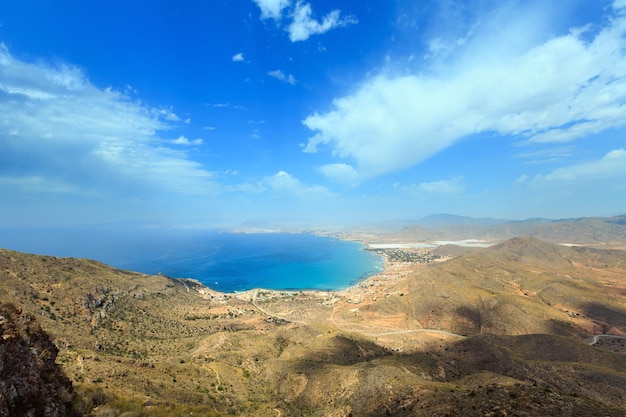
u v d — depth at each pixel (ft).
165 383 196.65
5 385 74.69
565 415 137.39
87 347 255.91
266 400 237.66
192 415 146.41
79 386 122.42
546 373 273.75
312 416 217.97
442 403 168.25
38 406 81.76
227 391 230.89
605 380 246.88
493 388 173.17
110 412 112.16
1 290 283.79
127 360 221.05
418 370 252.83
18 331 88.33
